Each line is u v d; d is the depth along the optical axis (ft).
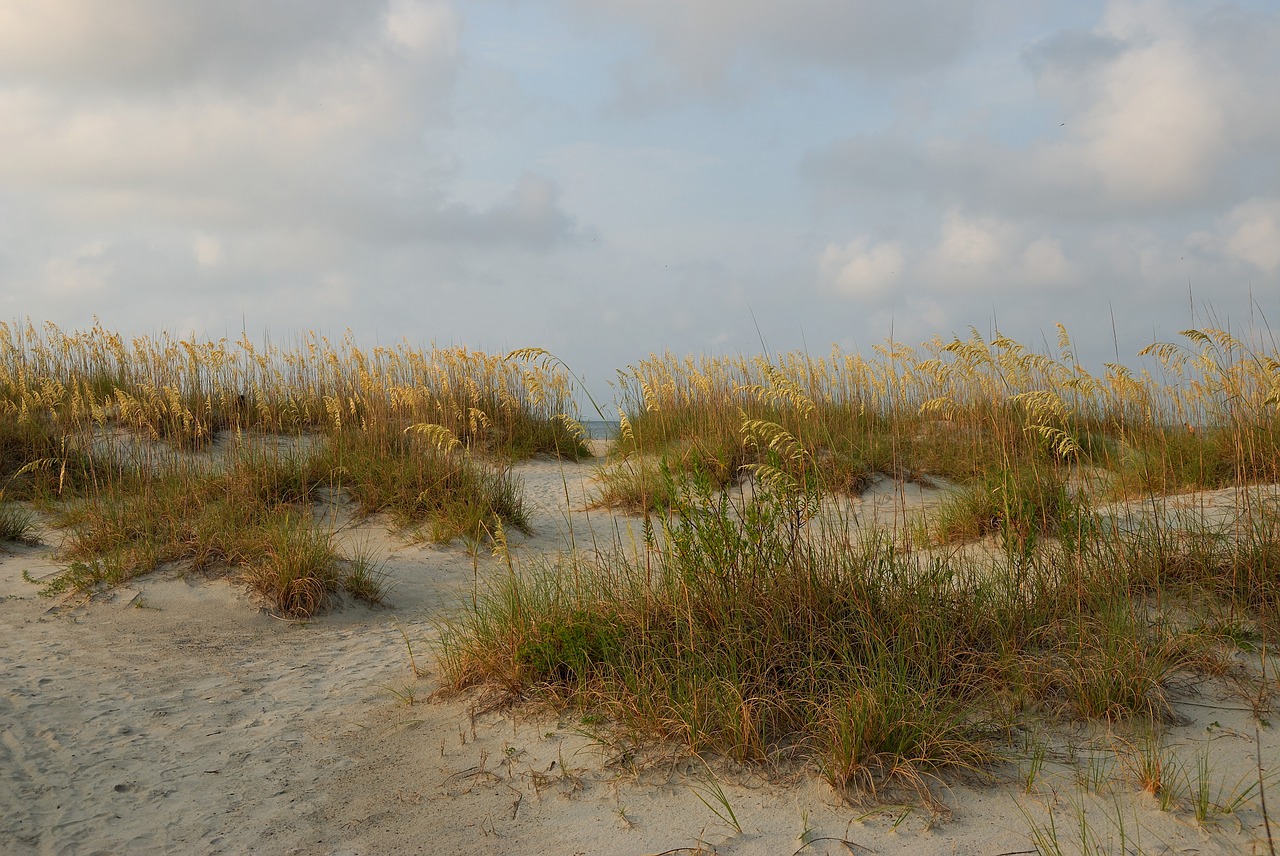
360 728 16.15
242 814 12.89
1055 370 23.90
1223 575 17.90
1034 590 17.57
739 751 13.07
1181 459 28.02
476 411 34.55
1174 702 14.19
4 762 14.48
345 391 50.21
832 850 10.90
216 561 26.40
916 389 43.19
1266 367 24.73
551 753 14.12
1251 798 11.54
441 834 12.04
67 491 35.42
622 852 11.19
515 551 30.94
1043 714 13.98
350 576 26.12
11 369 48.75
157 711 17.11
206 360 48.55
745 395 46.29
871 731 12.63
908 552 18.01
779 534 17.62
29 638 21.35
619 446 44.93
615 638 16.53
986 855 10.62
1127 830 10.99
